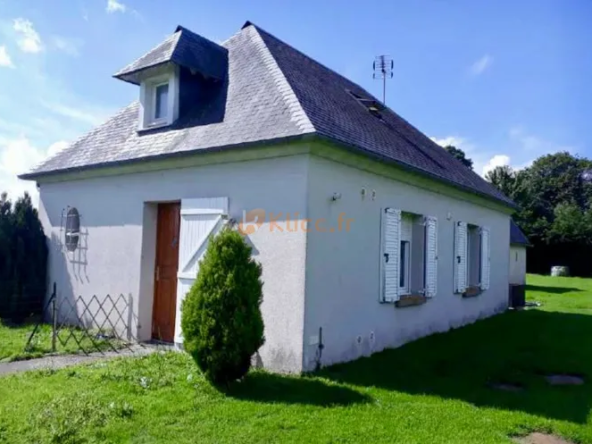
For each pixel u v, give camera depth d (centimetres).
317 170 620
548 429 441
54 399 450
